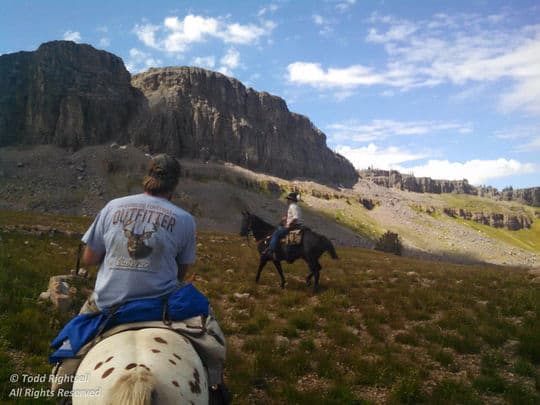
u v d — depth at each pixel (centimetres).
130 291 383
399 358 917
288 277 1770
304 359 868
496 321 1175
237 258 2298
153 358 322
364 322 1152
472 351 993
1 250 1675
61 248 2011
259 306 1247
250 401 714
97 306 394
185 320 398
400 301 1353
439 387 790
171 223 402
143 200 411
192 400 312
